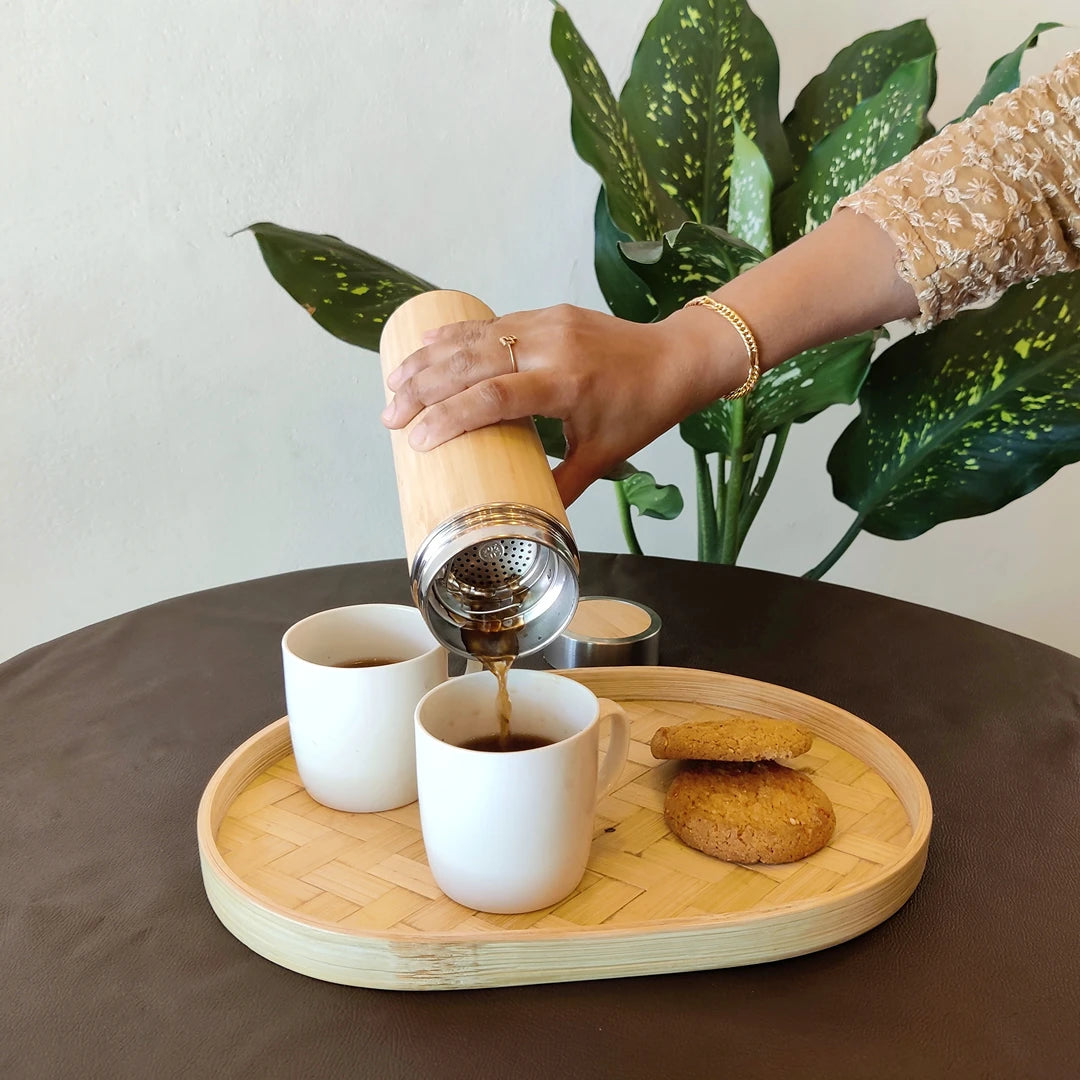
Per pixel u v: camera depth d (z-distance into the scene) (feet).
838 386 4.00
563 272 5.60
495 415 2.17
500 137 5.26
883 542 6.38
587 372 2.40
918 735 2.72
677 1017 1.77
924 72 3.96
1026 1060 1.68
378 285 3.85
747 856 2.16
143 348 4.94
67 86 4.53
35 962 1.89
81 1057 1.67
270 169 4.93
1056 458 4.02
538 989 1.84
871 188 2.86
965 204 2.77
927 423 4.15
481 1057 1.68
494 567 2.16
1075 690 2.96
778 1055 1.68
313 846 2.21
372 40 4.91
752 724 2.43
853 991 1.83
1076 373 3.95
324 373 5.27
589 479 2.61
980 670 3.08
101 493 5.06
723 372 2.70
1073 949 1.93
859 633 3.31
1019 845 2.25
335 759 2.26
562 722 2.17
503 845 1.92
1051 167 2.80
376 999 1.81
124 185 4.72
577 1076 1.64
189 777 2.50
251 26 4.71
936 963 1.89
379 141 5.07
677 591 3.61
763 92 4.65
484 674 2.17
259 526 5.41
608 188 4.06
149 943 1.94
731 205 4.09
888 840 2.25
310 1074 1.64
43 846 2.23
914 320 2.92
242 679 2.99
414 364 2.37
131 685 2.96
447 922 1.98
